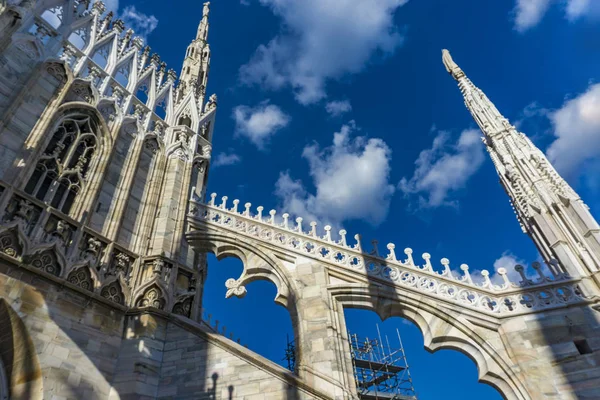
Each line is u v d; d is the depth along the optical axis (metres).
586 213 16.98
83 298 11.64
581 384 11.51
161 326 12.68
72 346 10.63
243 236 15.98
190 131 21.55
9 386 9.46
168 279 14.21
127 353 11.76
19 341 9.84
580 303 13.41
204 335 12.30
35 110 13.90
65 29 16.92
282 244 15.41
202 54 29.53
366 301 13.86
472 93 31.28
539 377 11.91
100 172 15.08
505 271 14.65
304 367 11.59
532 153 21.91
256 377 11.09
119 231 14.49
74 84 16.03
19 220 11.00
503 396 12.29
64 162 14.36
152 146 18.77
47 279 10.90
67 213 13.66
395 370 28.88
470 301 13.91
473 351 13.02
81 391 10.23
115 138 16.64
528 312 13.35
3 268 10.08
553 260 16.19
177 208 16.97
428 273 14.60
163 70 22.58
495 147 25.77
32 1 15.32
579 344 12.53
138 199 16.28
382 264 14.88
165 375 11.70
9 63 13.71
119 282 13.15
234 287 14.91
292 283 14.02
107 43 19.09
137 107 19.02
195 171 20.52
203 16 33.28
